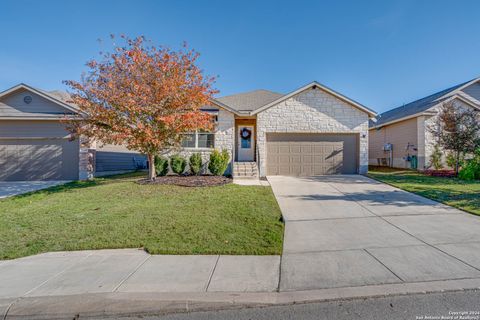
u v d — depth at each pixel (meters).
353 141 13.16
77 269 3.48
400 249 4.03
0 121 12.32
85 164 12.48
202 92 9.48
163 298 2.75
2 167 12.33
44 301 2.76
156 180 10.26
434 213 6.01
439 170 13.57
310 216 6.00
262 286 3.00
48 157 12.47
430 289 2.89
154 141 8.92
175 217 5.72
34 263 3.70
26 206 7.17
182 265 3.56
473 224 5.16
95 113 8.83
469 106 13.95
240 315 2.57
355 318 2.45
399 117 16.42
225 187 9.23
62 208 6.72
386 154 18.61
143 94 8.72
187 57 9.46
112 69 8.94
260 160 12.77
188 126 9.28
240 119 15.47
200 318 2.55
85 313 2.66
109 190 8.88
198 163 12.25
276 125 12.90
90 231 4.95
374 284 3.01
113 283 3.08
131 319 2.60
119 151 18.20
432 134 13.54
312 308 2.63
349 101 12.80
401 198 7.60
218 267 3.50
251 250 4.03
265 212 6.12
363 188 9.31
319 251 4.04
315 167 13.07
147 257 3.86
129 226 5.17
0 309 2.68
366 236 4.67
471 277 3.13
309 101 12.97
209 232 4.82
